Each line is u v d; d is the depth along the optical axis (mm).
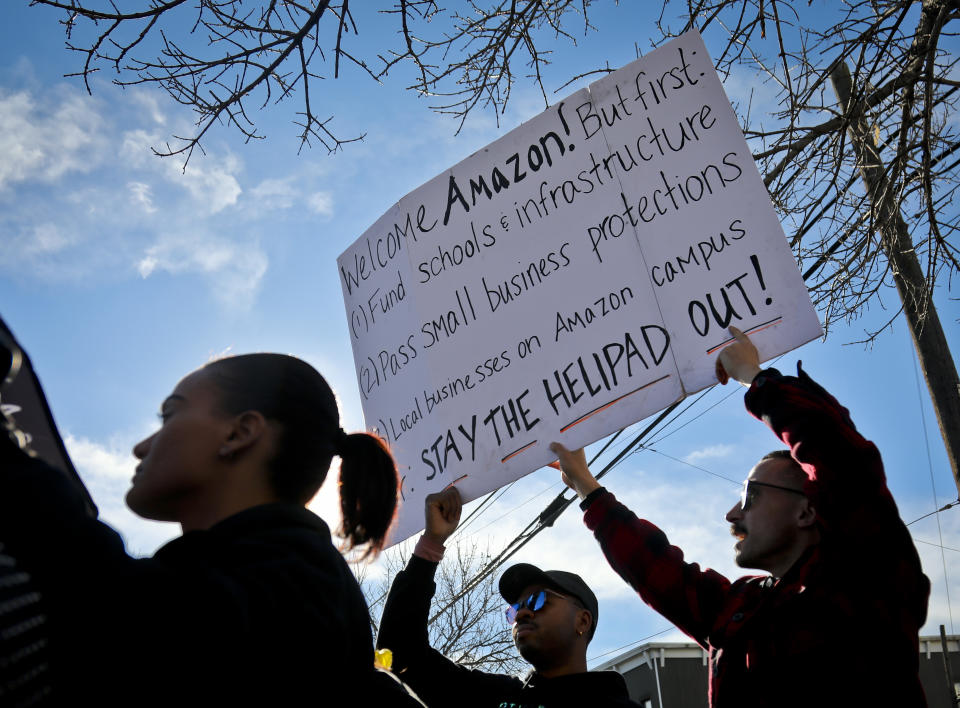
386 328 3506
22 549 934
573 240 3088
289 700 1141
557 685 3029
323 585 1268
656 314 2836
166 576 1062
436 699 2809
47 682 911
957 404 5660
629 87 3125
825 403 2188
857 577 1990
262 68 3674
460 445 3117
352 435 1785
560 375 2967
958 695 15016
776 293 2650
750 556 2307
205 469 1423
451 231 3396
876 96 4617
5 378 970
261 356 1569
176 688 1014
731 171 2852
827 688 1930
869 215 4551
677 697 17797
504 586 3352
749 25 4102
